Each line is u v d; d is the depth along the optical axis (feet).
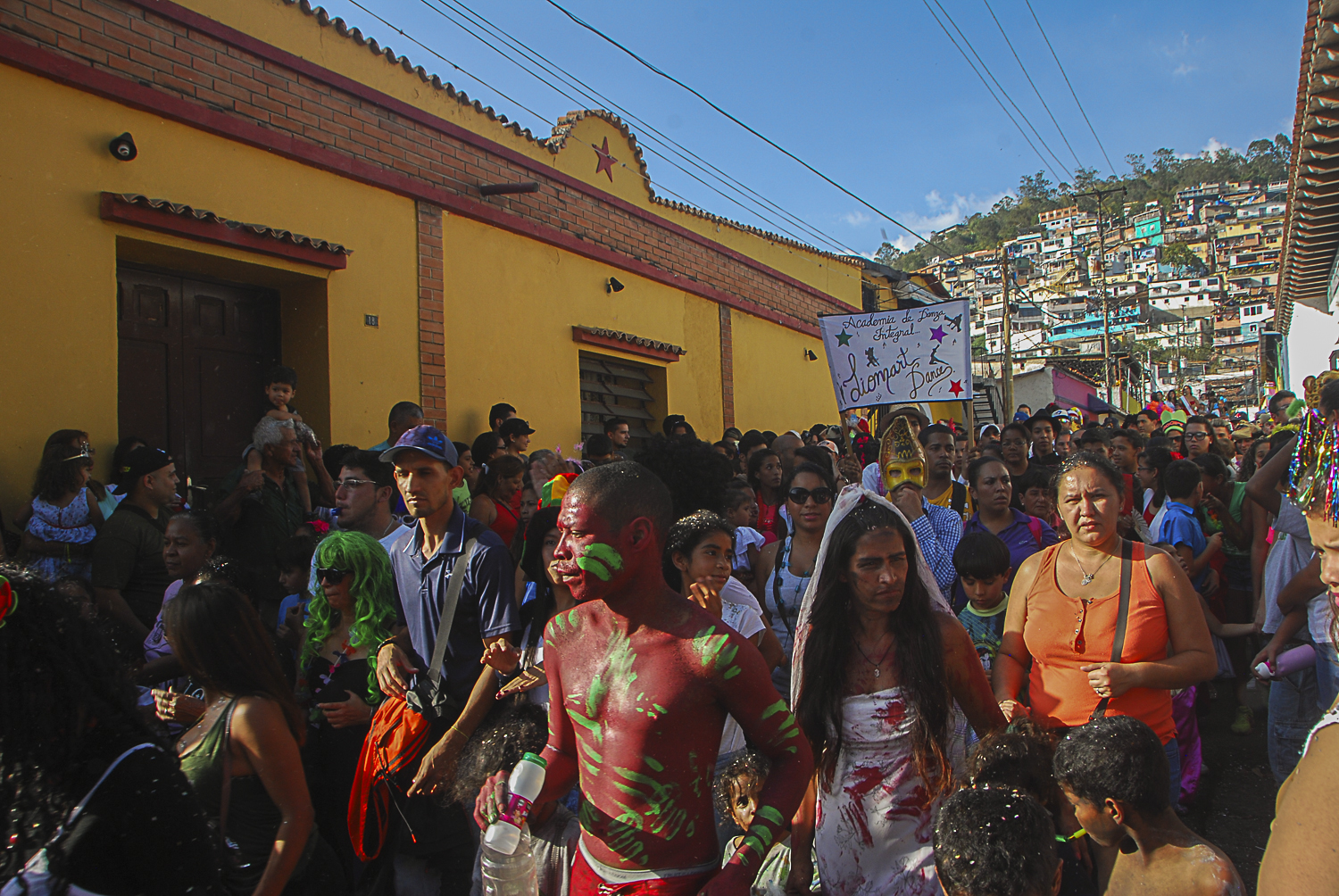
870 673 8.94
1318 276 37.06
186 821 5.82
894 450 16.76
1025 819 7.09
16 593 5.57
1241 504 20.47
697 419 37.83
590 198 31.65
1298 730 12.80
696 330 38.11
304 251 20.85
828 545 9.10
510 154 27.61
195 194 19.02
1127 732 7.75
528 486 20.30
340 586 11.55
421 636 11.27
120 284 18.80
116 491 16.76
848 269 54.34
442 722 10.83
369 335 22.86
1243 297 289.53
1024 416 56.85
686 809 6.57
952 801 7.41
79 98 17.07
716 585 10.59
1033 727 9.50
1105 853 8.87
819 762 9.01
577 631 6.99
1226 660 17.95
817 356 49.16
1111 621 10.08
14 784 5.35
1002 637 12.32
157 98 18.16
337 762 11.51
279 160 20.83
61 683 5.55
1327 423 5.23
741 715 6.69
